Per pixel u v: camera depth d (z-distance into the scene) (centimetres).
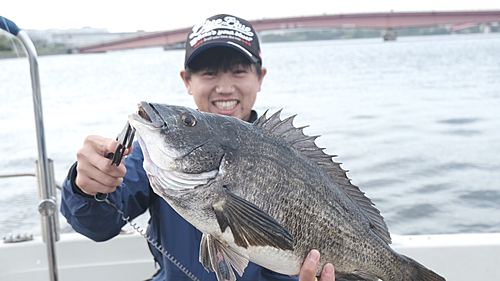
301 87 2228
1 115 1447
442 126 1208
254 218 147
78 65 4156
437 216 591
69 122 1295
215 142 147
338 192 174
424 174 767
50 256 231
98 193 162
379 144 1000
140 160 213
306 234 163
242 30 233
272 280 205
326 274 166
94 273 301
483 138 1041
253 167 152
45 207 226
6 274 295
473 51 4994
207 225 150
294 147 167
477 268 280
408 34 5919
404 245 283
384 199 654
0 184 730
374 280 183
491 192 670
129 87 2262
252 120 253
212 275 201
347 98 1806
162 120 143
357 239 176
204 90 231
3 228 550
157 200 217
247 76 233
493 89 1989
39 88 218
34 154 934
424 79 2498
